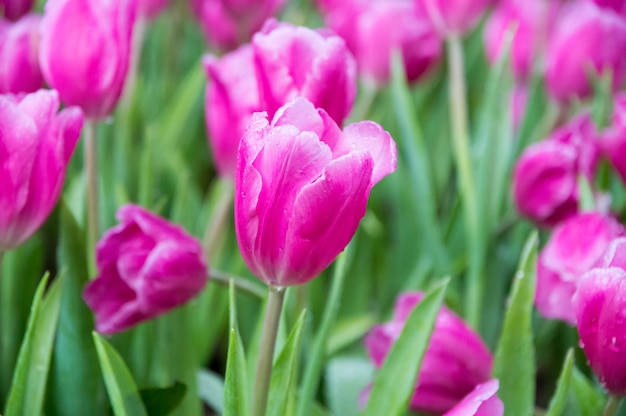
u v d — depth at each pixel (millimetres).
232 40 1188
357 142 759
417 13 1158
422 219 1080
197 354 1033
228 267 1148
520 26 1215
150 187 1013
